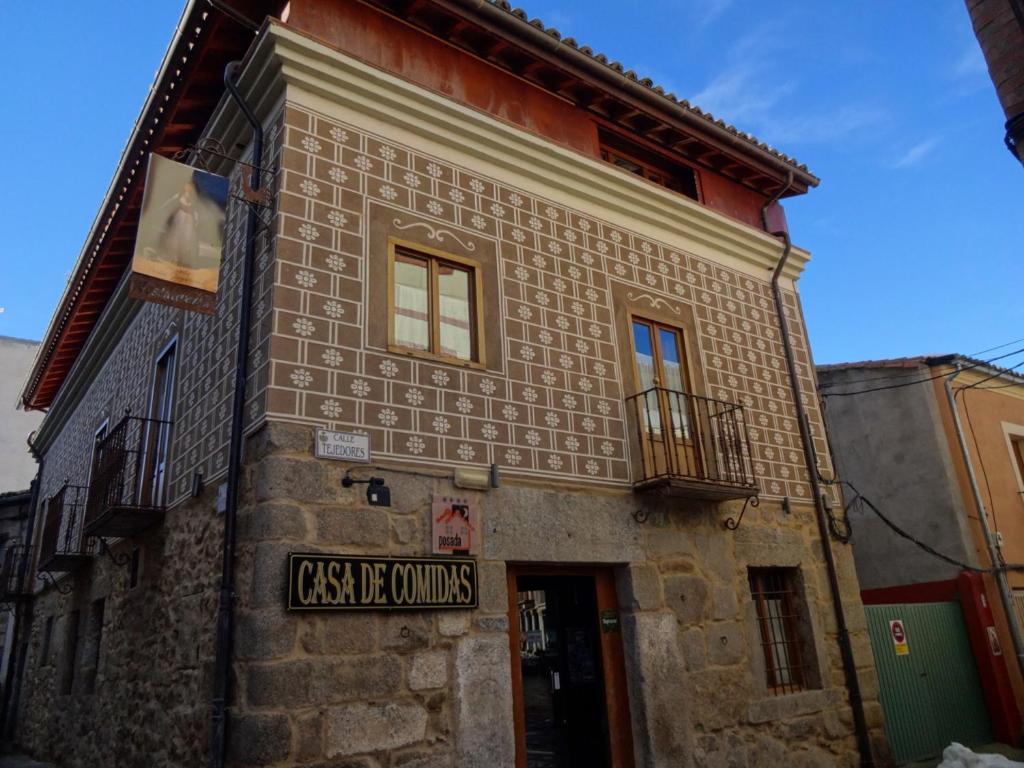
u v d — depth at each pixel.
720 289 9.25
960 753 8.44
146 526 7.68
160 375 8.61
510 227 7.39
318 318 5.83
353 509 5.54
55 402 14.47
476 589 5.96
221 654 5.10
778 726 7.55
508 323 7.02
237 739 4.82
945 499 11.58
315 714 4.96
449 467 6.15
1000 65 4.96
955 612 10.91
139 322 9.93
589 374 7.45
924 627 10.34
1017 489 12.62
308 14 6.60
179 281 5.64
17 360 23.22
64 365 13.62
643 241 8.61
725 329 9.06
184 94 7.35
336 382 5.76
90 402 12.44
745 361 9.12
